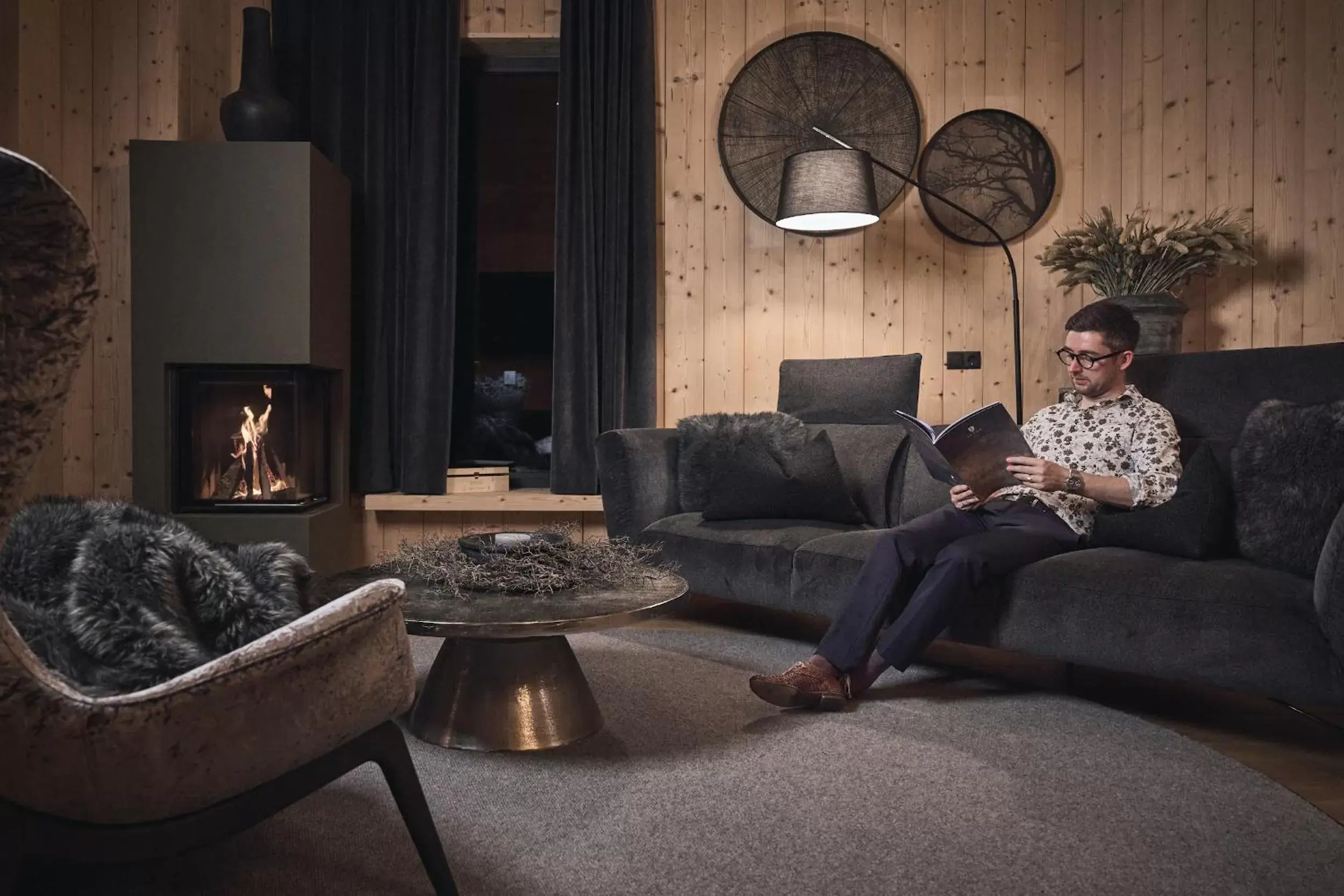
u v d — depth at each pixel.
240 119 3.31
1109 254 3.34
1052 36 3.93
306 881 1.39
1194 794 1.72
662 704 2.25
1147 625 2.03
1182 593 1.99
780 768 1.84
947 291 3.95
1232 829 1.57
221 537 3.22
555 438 3.80
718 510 3.00
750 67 3.93
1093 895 1.36
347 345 3.68
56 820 1.02
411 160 3.75
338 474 3.67
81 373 3.32
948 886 1.38
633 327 3.85
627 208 3.80
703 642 2.89
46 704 0.97
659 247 3.95
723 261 3.97
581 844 1.51
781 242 3.96
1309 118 3.29
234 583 1.39
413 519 3.85
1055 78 3.93
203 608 1.36
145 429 3.21
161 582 1.30
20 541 1.28
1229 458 2.35
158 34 3.32
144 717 1.02
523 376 4.13
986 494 2.26
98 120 3.31
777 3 3.95
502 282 4.12
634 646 2.83
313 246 3.26
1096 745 1.97
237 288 3.22
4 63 3.00
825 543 2.64
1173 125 3.63
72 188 3.30
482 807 1.65
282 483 3.33
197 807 1.10
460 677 2.00
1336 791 1.77
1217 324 3.56
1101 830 1.57
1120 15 3.77
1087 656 2.12
